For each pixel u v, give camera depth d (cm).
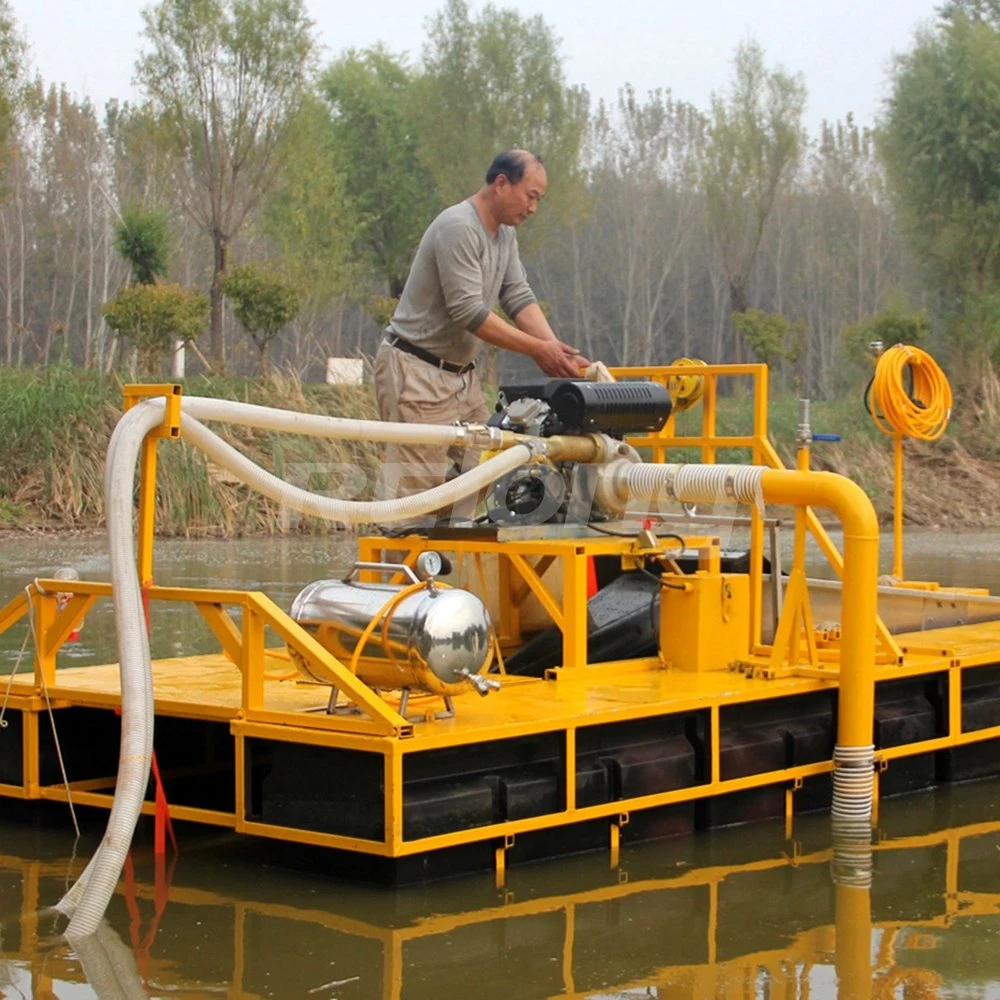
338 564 1053
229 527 1323
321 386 1753
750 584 489
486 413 543
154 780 427
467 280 503
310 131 2466
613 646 481
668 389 551
